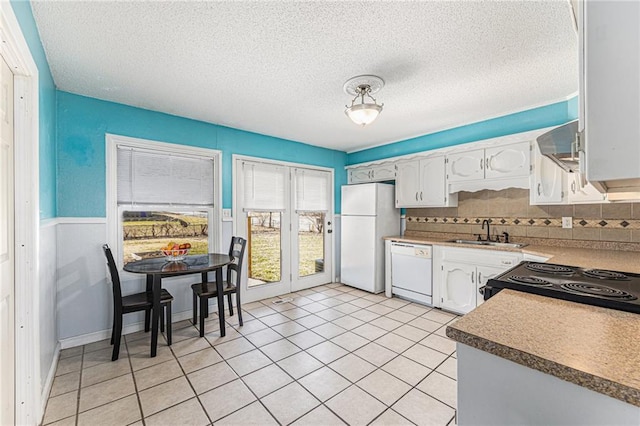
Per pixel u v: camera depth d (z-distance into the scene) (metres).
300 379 2.05
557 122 2.78
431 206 3.75
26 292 1.53
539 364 0.71
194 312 3.05
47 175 2.06
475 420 0.85
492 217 3.55
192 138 3.28
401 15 1.58
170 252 2.64
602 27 0.52
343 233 4.60
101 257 2.70
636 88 0.50
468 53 1.95
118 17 1.58
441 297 3.43
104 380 2.04
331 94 2.62
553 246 2.99
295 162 4.30
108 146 2.75
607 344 0.78
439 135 3.74
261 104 2.85
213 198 3.48
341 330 2.88
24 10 1.40
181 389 1.94
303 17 1.59
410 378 2.06
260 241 3.94
